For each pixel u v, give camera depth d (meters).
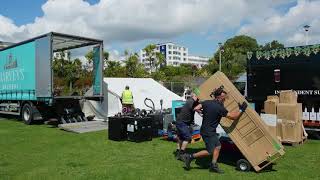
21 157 8.56
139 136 10.58
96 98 15.28
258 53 12.32
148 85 17.73
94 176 6.80
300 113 10.18
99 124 14.34
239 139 7.24
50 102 14.02
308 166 7.53
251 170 7.19
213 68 56.50
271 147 6.93
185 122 8.15
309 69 11.19
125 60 36.16
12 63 16.59
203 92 7.87
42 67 14.27
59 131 13.11
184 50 157.12
